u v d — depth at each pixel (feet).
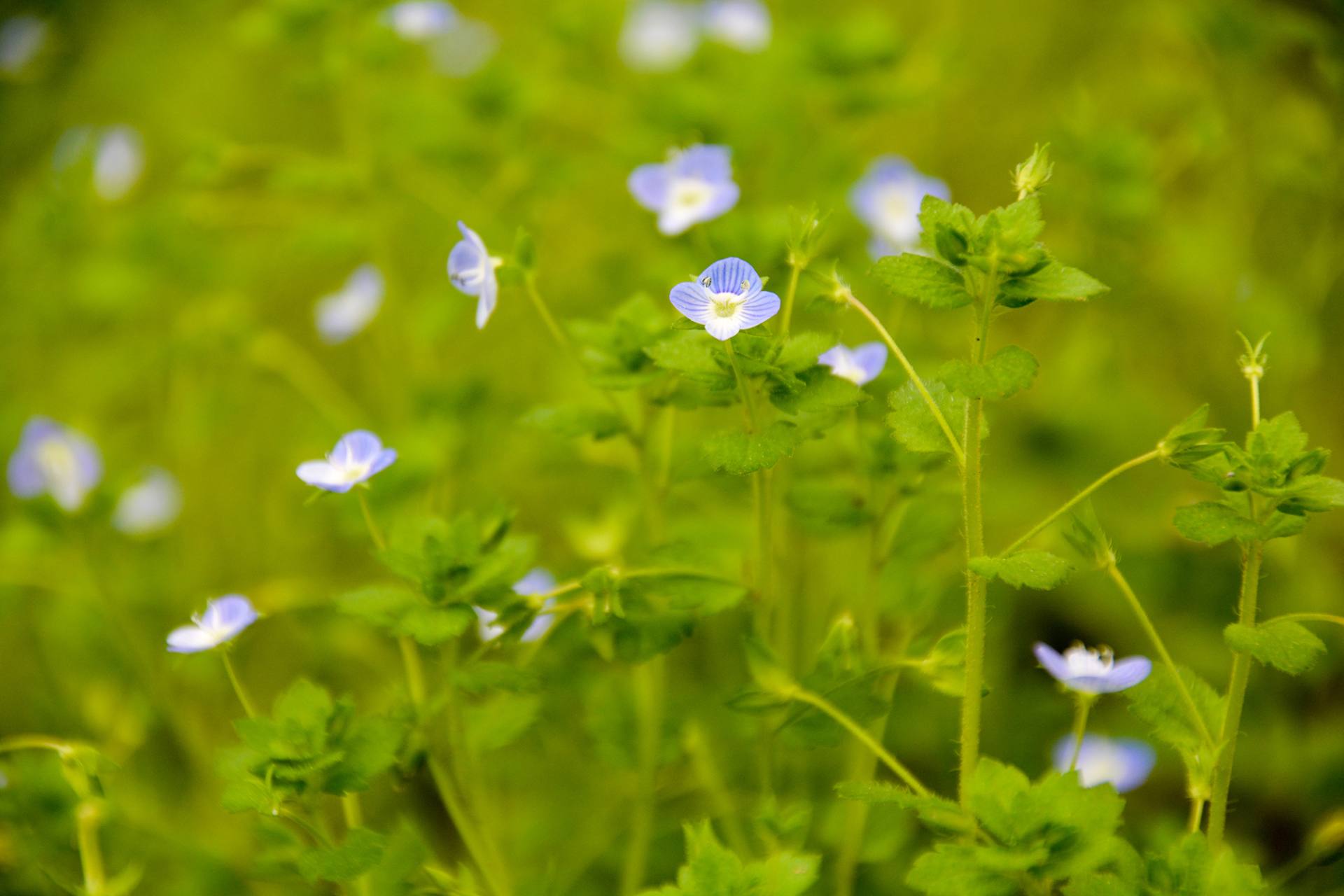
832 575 1.27
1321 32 1.33
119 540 1.39
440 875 1.09
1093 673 1.04
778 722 1.11
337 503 1.26
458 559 1.05
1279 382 1.32
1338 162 1.32
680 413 1.34
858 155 1.39
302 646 1.36
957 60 1.48
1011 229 0.98
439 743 1.11
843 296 1.03
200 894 1.19
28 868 1.16
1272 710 1.26
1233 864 1.00
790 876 1.00
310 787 1.04
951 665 1.06
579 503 1.39
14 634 1.40
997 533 1.33
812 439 1.09
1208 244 1.38
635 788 1.21
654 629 1.09
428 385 1.35
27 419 1.49
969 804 1.00
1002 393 0.99
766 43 1.47
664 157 1.36
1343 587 1.31
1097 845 0.99
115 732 1.28
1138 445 1.35
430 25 1.40
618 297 1.37
